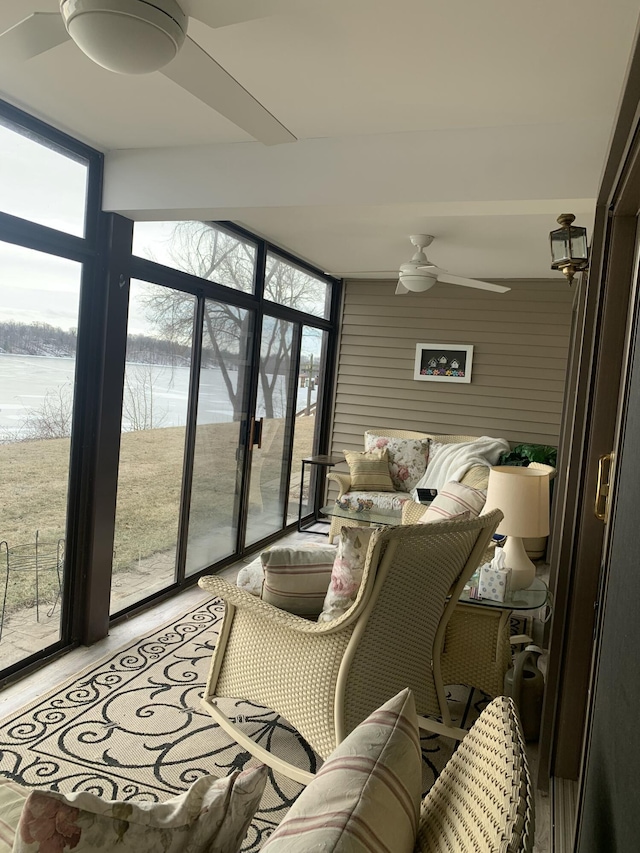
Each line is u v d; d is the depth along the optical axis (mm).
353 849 740
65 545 3129
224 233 4266
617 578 1104
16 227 2672
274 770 2312
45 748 2346
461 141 2648
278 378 5316
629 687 804
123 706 2668
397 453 5754
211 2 1354
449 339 5984
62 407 3027
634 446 1059
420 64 2123
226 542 4707
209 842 928
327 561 2291
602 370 2014
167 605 3859
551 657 2217
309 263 5625
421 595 2162
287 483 5707
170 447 3891
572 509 2191
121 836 836
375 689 2139
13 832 1195
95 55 1481
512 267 5203
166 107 2584
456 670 2746
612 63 2037
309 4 1339
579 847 1225
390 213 2918
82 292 3096
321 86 2330
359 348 6309
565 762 2203
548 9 1762
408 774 923
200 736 2488
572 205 2623
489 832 710
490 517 2238
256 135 2029
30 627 2945
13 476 2791
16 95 2531
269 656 2277
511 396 5820
